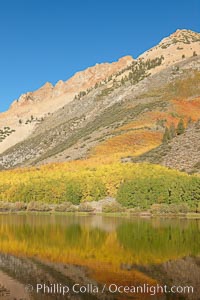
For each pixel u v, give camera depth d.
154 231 55.91
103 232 55.19
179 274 32.38
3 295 27.55
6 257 39.12
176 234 52.94
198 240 48.31
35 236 51.97
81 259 38.12
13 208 92.75
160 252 41.09
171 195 83.19
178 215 79.38
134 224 64.75
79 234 53.56
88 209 88.19
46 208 92.19
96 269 34.25
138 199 84.75
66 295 27.61
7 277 31.69
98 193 91.88
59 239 49.62
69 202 92.94
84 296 27.34
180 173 89.06
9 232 55.78
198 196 81.88
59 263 36.56
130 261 37.25
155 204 82.12
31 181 100.00
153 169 92.56
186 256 39.09
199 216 77.62
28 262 36.94
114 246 44.66
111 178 92.00
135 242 47.22
